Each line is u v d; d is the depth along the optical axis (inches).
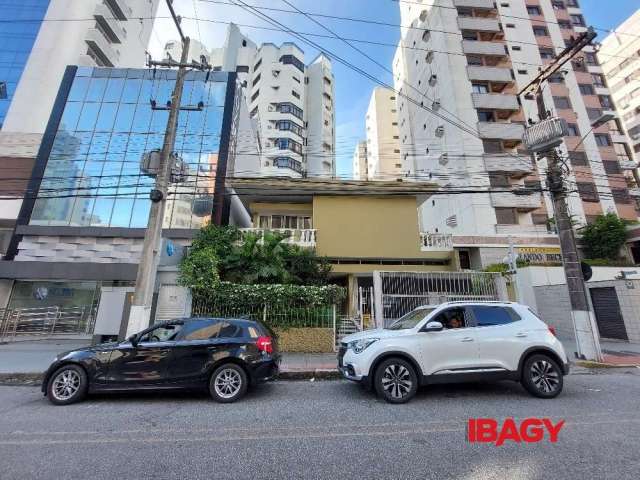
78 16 1020.5
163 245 443.2
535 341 230.7
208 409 205.6
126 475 122.4
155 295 418.9
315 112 1975.9
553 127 385.1
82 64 965.8
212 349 228.7
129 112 722.2
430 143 1180.5
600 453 138.6
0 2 971.9
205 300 421.7
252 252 483.5
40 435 162.7
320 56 2094.0
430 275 442.3
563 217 383.6
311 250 570.3
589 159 1064.2
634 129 1628.9
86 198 647.8
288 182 646.5
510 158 962.7
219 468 127.9
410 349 219.3
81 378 219.8
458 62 1088.2
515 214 940.0
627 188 1045.2
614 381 273.0
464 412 194.4
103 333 412.8
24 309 569.6
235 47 2005.4
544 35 1216.8
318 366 325.1
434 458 135.6
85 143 687.7
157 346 227.5
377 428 170.4
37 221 624.1
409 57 1444.4
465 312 239.5
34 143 800.9
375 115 2281.0
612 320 488.4
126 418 188.7
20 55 922.1
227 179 647.1
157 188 348.2
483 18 1157.7
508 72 1074.1
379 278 438.0
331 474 123.0
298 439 156.7
